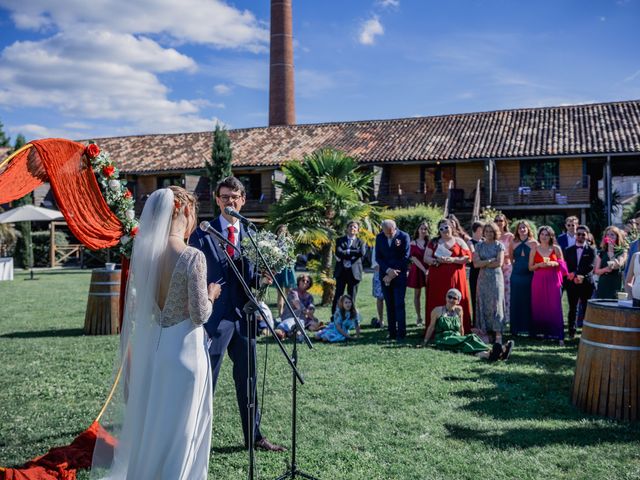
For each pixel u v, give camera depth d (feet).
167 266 11.39
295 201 46.03
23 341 31.89
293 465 13.75
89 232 18.56
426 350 28.14
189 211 12.04
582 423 17.78
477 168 98.32
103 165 18.66
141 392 11.35
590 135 90.12
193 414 11.23
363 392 20.97
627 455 15.28
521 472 14.26
